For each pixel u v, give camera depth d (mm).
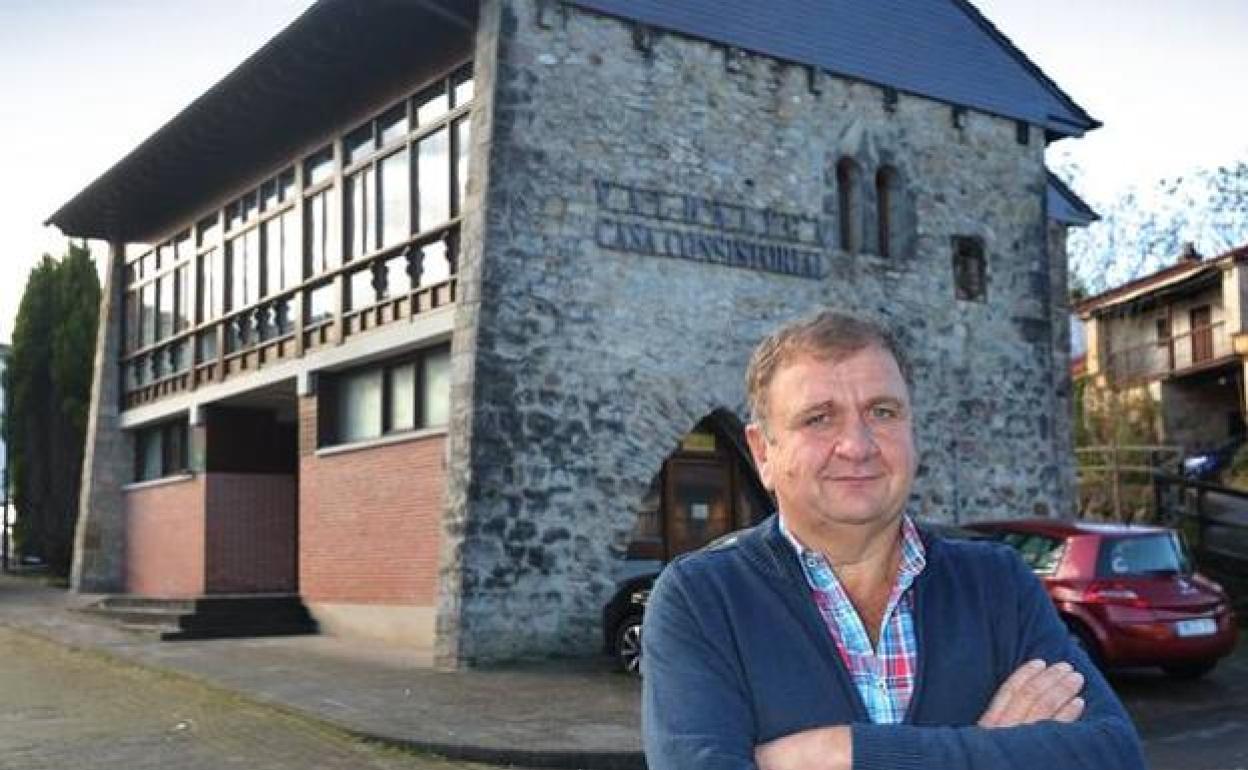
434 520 15141
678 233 15102
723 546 2531
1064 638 2420
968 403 17734
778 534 2465
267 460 21500
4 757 9133
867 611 2432
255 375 19172
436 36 15344
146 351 23250
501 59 13984
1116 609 11211
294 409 21609
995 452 17922
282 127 18547
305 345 17969
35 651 15844
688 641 2340
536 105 14188
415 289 15477
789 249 16125
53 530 27594
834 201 16688
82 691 12336
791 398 2414
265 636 17172
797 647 2314
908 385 2482
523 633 13492
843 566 2430
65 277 28484
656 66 15172
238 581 20922
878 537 2404
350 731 9875
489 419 13531
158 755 9211
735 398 15328
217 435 21047
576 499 13977
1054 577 11555
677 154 15219
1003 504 17891
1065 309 19875
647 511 15438
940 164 17969
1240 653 14078
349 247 17188
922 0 18078
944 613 2369
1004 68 18891
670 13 15336
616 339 14469
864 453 2352
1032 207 18906
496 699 11195
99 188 21703
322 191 17891
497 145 13875
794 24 16547
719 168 15586
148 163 20188
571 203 14305
